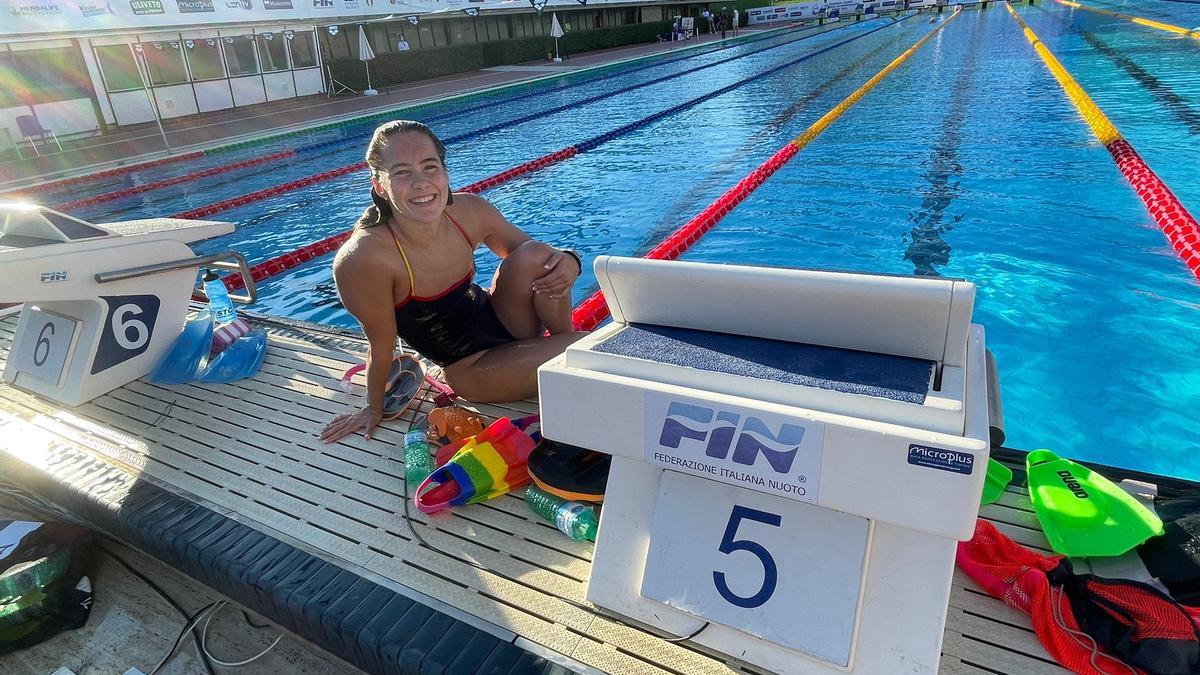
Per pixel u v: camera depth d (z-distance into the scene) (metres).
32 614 1.89
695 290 1.35
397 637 1.55
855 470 1.07
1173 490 1.75
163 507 2.09
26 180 9.66
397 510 1.98
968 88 11.19
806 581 1.27
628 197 7.01
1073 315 3.62
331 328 3.29
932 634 1.19
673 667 1.40
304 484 2.15
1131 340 3.37
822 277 1.20
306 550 1.86
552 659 1.46
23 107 11.95
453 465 1.94
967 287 1.08
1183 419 2.82
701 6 38.88
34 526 2.14
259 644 1.88
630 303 1.46
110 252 2.70
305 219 7.49
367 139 12.10
